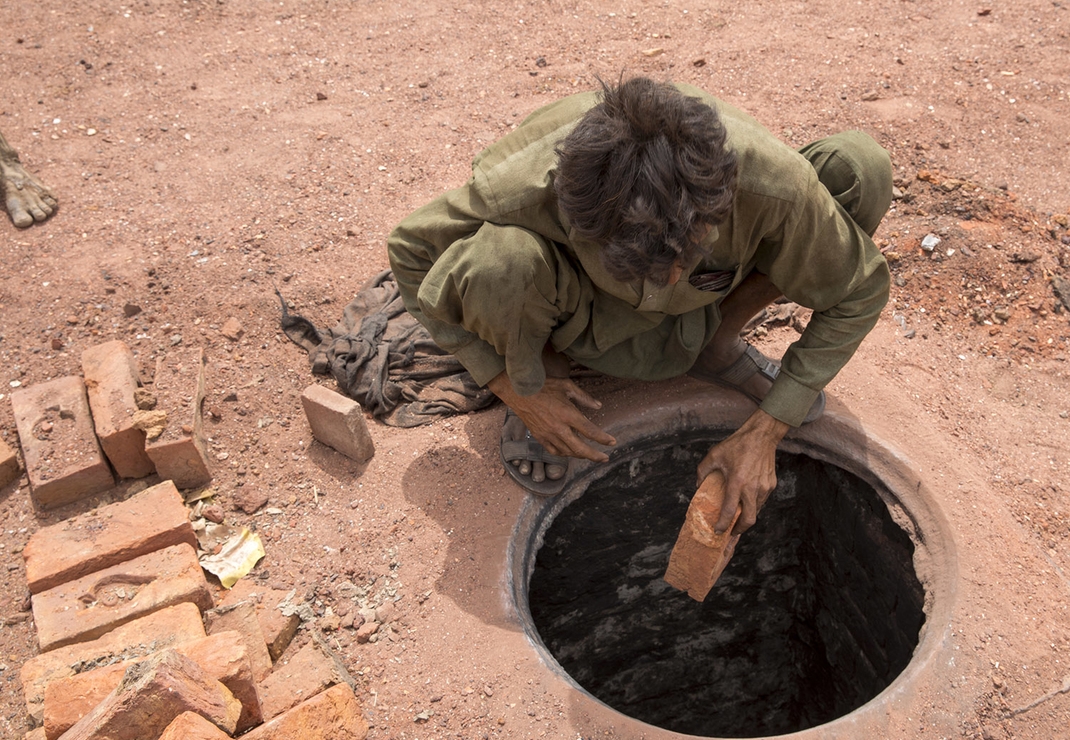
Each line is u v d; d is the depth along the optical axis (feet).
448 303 7.58
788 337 10.86
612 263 6.03
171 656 6.41
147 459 9.46
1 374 10.36
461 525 9.06
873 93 14.25
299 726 6.97
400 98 14.92
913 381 10.33
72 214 12.47
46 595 7.92
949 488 9.18
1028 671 7.84
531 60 15.78
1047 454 9.60
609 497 10.32
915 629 9.69
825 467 10.19
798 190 6.89
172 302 11.16
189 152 13.66
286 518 9.22
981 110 13.88
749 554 11.67
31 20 16.14
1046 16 15.96
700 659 13.07
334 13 17.03
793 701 13.93
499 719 7.55
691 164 5.62
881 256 7.73
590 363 9.13
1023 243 11.66
